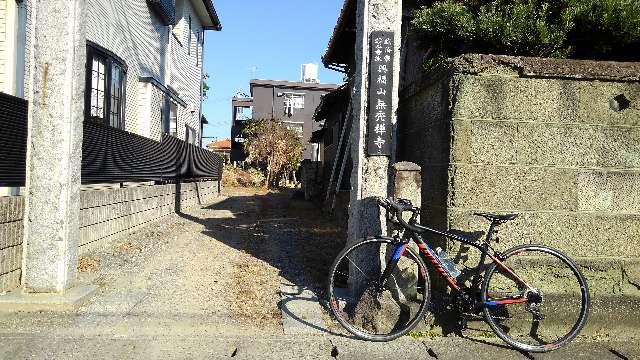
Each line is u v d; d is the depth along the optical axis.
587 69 3.87
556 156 3.91
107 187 7.27
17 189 5.09
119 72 9.69
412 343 3.72
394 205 3.84
